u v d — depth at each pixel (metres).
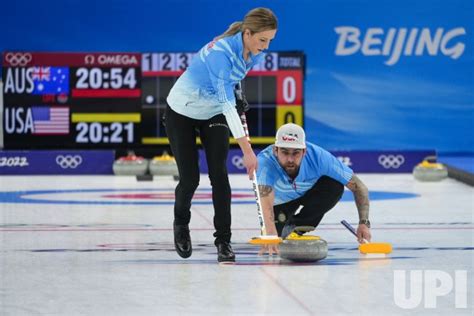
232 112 11.24
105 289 10.39
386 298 9.82
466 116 32.56
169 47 32.06
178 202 12.15
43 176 28.48
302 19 32.09
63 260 12.57
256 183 11.58
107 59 28.70
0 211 19.00
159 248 13.75
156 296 9.96
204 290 10.30
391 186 25.69
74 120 28.83
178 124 11.81
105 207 19.83
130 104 28.86
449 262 12.33
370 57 32.19
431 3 32.19
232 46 11.14
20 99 28.61
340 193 12.98
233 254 12.22
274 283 10.70
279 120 28.73
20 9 31.56
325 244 12.27
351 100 32.25
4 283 10.80
